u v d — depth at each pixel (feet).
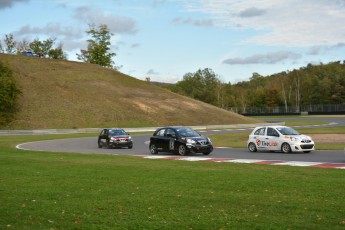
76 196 36.60
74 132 211.82
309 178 45.80
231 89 553.23
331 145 97.91
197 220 27.48
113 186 41.91
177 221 27.35
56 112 248.52
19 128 224.12
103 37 407.64
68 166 61.00
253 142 89.20
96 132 209.87
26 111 242.37
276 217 27.89
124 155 81.76
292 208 30.58
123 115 260.42
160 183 43.50
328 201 32.91
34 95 263.29
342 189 38.40
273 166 58.95
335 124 209.05
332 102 438.81
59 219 28.40
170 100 306.76
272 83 534.37
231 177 47.26
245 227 25.53
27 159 73.26
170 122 262.26
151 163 65.10
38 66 316.81
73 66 341.41
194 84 555.69
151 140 89.56
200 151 81.82
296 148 82.43
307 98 456.86
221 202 33.27
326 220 26.86
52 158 75.15
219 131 187.83
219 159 71.72
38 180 46.68
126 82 334.24
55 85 287.48
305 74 503.20
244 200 33.94
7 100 232.73
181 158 74.74
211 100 522.88
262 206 31.48
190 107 295.69
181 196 36.04
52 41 428.56
